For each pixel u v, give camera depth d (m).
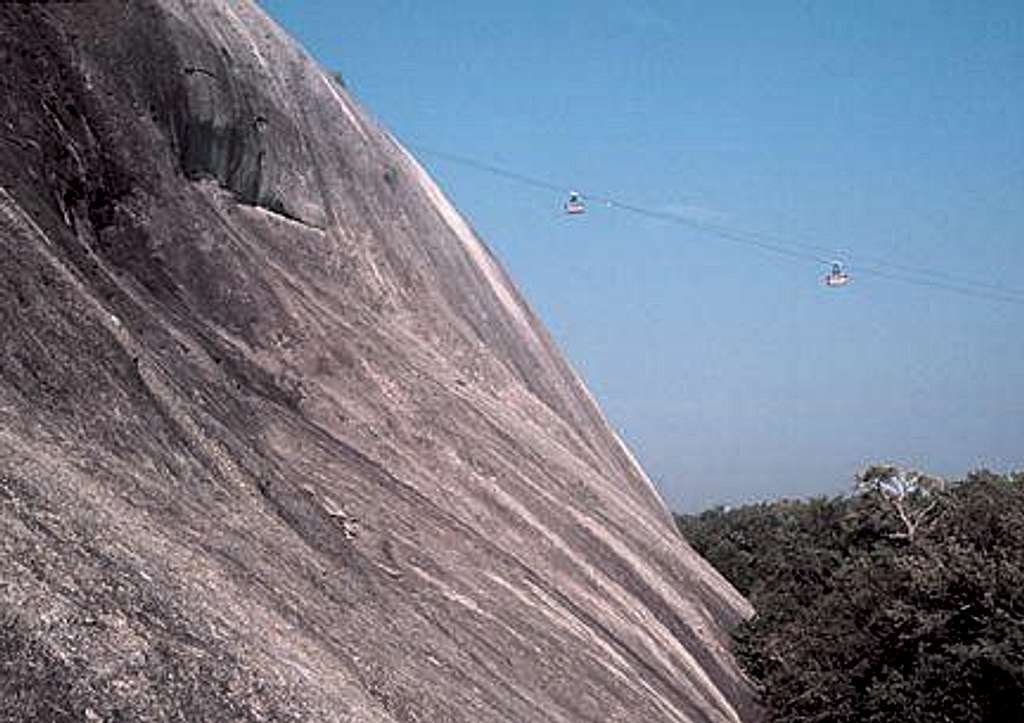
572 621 18.92
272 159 26.64
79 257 15.66
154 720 7.38
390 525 17.06
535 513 23.83
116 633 7.83
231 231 22.92
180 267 20.28
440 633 14.45
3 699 6.68
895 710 25.50
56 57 19.58
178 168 22.69
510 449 25.89
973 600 25.41
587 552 24.19
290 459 16.73
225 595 9.77
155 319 16.73
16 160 16.19
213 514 11.91
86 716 7.00
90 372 11.79
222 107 24.91
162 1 24.58
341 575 13.34
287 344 21.48
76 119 19.19
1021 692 23.98
